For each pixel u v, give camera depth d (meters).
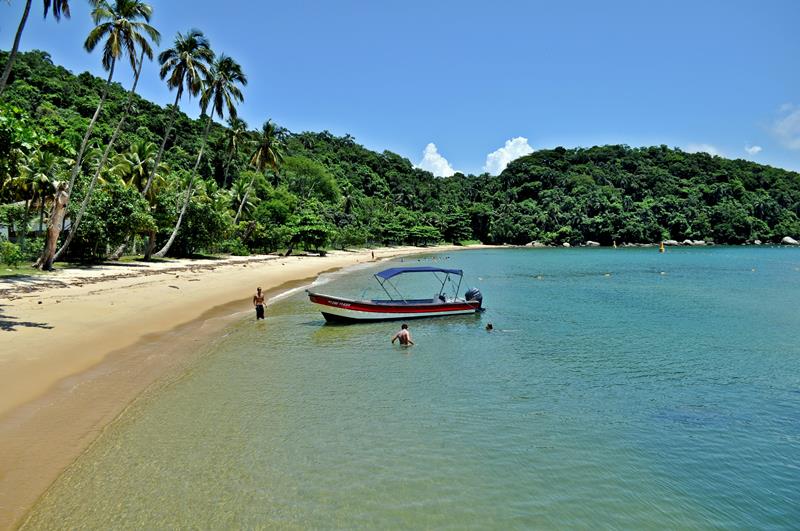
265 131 68.44
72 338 16.53
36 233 44.00
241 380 14.15
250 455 9.48
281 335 20.41
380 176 170.62
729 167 171.25
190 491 8.13
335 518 7.48
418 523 7.43
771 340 20.47
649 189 156.12
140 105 103.00
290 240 71.25
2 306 20.36
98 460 9.05
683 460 9.78
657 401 13.12
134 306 23.19
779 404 12.99
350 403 12.51
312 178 116.31
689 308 28.95
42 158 38.22
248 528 7.19
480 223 147.50
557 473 9.14
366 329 22.00
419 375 15.09
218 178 98.00
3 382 12.16
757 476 9.20
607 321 24.64
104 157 36.03
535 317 25.72
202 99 46.50
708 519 7.84
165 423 10.87
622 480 8.95
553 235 138.75
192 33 43.56
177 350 16.95
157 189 48.72
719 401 13.18
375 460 9.42
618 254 98.31
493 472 9.09
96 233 38.09
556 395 13.46
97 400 11.83
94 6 32.69
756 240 141.38
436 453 9.80
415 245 127.81
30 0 21.22
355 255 81.62
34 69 95.25
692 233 140.38
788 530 7.59
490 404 12.66
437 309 25.05
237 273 41.94
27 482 8.16
